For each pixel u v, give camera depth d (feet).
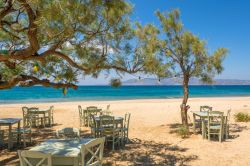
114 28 20.25
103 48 21.97
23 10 19.01
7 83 20.71
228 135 37.58
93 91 242.99
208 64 37.86
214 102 99.76
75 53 21.63
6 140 35.45
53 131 42.39
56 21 16.62
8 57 18.07
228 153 29.14
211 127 34.78
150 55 23.86
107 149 31.09
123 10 18.99
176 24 38.14
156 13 38.81
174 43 38.70
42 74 23.49
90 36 19.81
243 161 26.37
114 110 71.00
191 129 42.65
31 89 265.34
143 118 55.06
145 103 95.25
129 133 40.27
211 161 26.48
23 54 17.99
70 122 51.37
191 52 38.40
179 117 55.36
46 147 19.39
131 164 25.66
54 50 19.53
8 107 80.43
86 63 21.85
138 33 23.56
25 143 32.37
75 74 22.09
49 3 15.64
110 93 207.72
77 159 17.71
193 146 32.27
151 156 28.30
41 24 16.25
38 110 47.09
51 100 124.47
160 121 50.88
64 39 19.24
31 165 16.43
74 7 15.93
